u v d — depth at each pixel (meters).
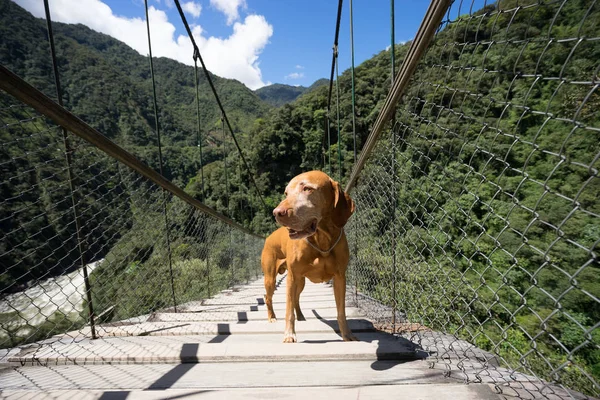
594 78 0.79
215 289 5.84
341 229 2.13
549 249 0.95
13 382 1.56
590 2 0.80
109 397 1.37
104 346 2.04
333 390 1.39
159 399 1.35
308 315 3.09
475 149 1.28
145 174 2.90
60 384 1.54
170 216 3.70
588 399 0.95
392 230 2.24
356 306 3.36
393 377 1.50
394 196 2.21
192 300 4.48
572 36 0.85
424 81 1.71
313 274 2.20
